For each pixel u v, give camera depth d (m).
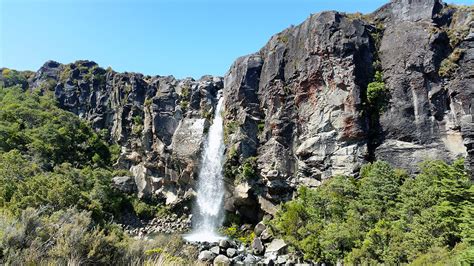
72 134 72.38
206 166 58.59
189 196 59.62
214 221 55.25
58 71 95.06
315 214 33.94
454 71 39.81
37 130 65.81
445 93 40.03
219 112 62.88
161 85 74.75
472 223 21.19
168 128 66.00
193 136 61.28
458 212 23.84
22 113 70.06
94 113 83.50
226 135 56.22
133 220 61.34
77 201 39.00
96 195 56.16
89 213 19.30
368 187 33.09
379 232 24.95
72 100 87.25
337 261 27.25
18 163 48.22
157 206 63.69
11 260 11.84
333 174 43.03
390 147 40.75
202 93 67.88
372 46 46.50
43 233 14.05
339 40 46.38
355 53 45.31
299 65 50.09
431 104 40.06
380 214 28.95
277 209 47.16
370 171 36.34
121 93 81.06
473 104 36.97
